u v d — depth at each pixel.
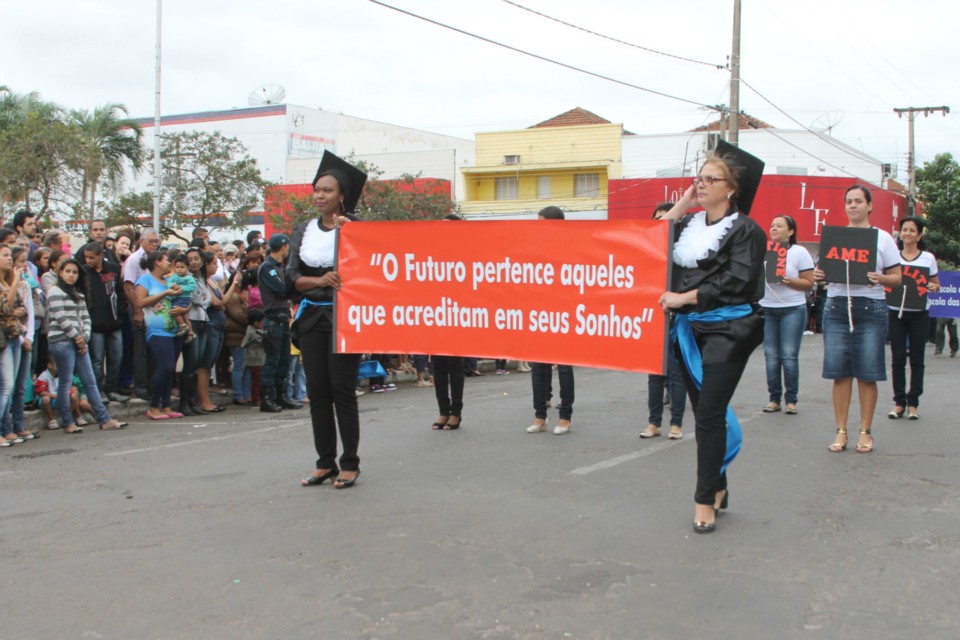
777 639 3.48
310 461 6.93
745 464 6.64
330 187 6.02
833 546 4.63
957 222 38.81
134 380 10.63
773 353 9.19
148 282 9.75
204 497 5.80
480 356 5.88
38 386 9.09
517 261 5.76
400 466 6.65
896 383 8.76
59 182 25.92
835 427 8.30
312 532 4.93
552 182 43.25
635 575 4.19
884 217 39.38
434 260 5.91
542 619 3.68
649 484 6.00
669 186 36.69
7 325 8.02
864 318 7.03
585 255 5.52
